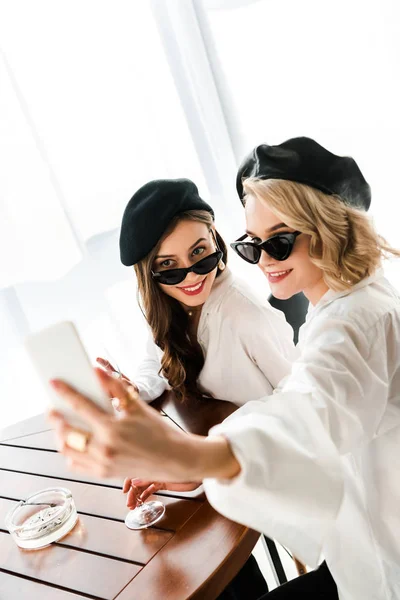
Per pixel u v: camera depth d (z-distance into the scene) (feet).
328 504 2.35
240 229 10.09
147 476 2.07
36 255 8.91
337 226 3.13
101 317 9.46
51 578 3.21
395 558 3.21
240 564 3.04
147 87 9.20
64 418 2.12
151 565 3.07
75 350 1.98
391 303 3.15
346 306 3.08
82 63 8.80
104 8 8.79
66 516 3.59
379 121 9.36
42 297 9.15
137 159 9.31
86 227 9.23
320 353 2.82
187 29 9.17
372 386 2.81
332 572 3.31
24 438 5.33
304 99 9.50
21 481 4.49
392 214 9.70
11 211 8.72
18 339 9.20
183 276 4.88
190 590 2.81
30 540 3.50
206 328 5.37
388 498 3.16
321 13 9.06
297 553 2.48
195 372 5.53
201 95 9.46
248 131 9.76
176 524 3.33
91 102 8.93
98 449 2.02
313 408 2.54
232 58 9.45
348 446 2.68
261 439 2.32
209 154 9.73
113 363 4.08
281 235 3.15
